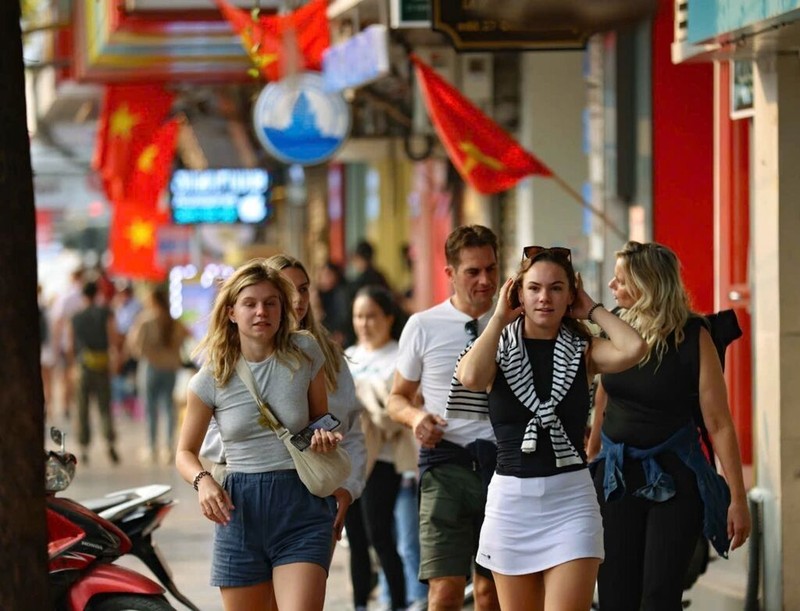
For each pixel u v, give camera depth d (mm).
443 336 25359
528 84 52094
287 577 21328
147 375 62188
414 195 74000
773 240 29047
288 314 21875
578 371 21328
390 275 79562
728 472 23031
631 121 39125
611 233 39719
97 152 65438
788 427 29000
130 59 54000
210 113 68625
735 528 23000
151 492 26766
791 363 28969
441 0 36969
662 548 23000
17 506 18766
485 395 21984
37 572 18922
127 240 67438
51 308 95562
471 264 25156
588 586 20938
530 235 52438
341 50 46469
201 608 33438
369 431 30078
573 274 21422
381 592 32156
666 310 23031
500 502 21375
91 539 24703
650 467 23078
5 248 18609
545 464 21141
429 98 38625
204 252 105875
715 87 37281
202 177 73062
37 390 18906
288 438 21500
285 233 102438
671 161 38688
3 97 18531
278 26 45094
